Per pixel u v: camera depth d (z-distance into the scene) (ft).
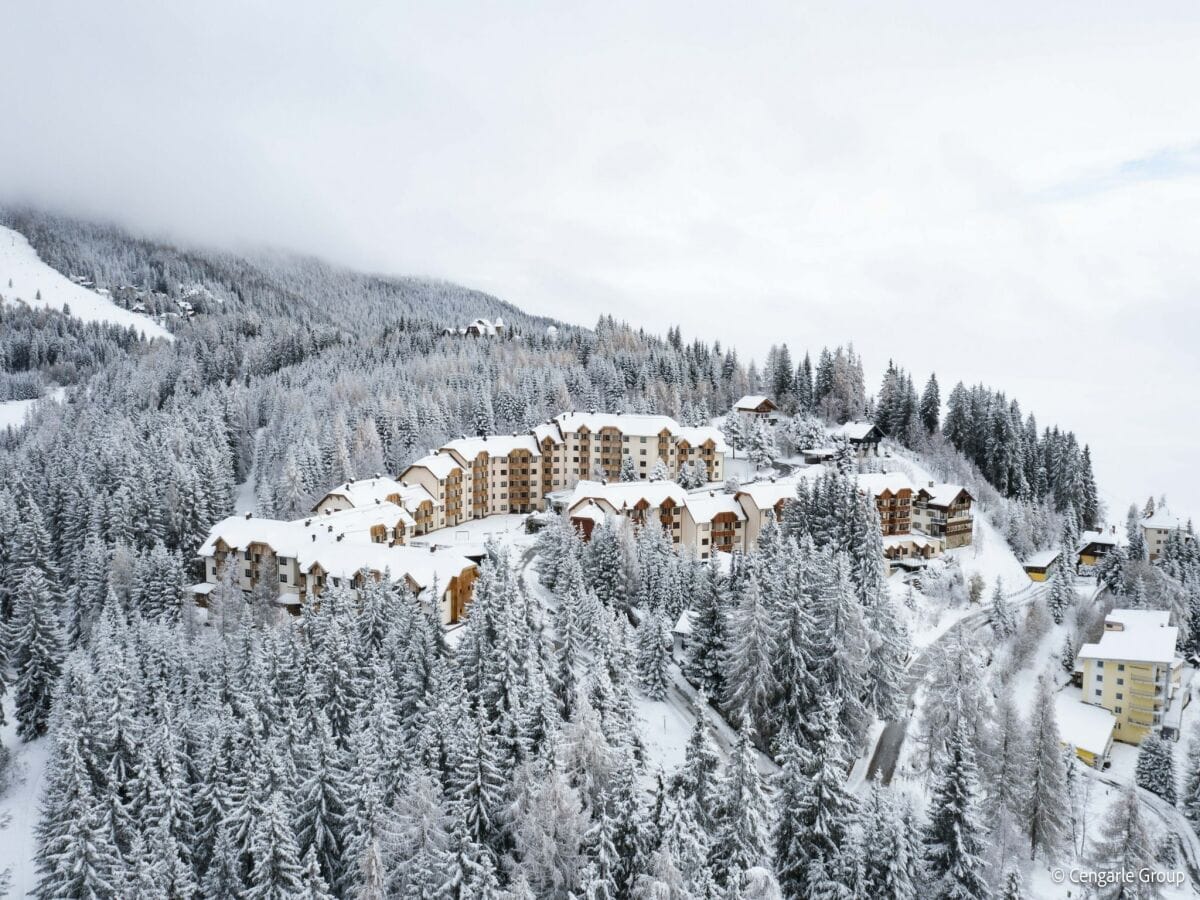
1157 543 488.44
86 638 283.38
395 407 541.75
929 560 419.95
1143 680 301.02
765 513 397.39
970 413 597.93
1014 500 520.01
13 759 226.17
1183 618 376.48
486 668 192.95
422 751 163.02
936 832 157.99
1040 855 201.05
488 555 317.42
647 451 489.26
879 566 299.99
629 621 298.35
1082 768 271.28
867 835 151.53
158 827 152.76
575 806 138.31
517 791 150.92
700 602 262.26
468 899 126.72
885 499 432.25
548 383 615.98
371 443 487.61
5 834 195.42
